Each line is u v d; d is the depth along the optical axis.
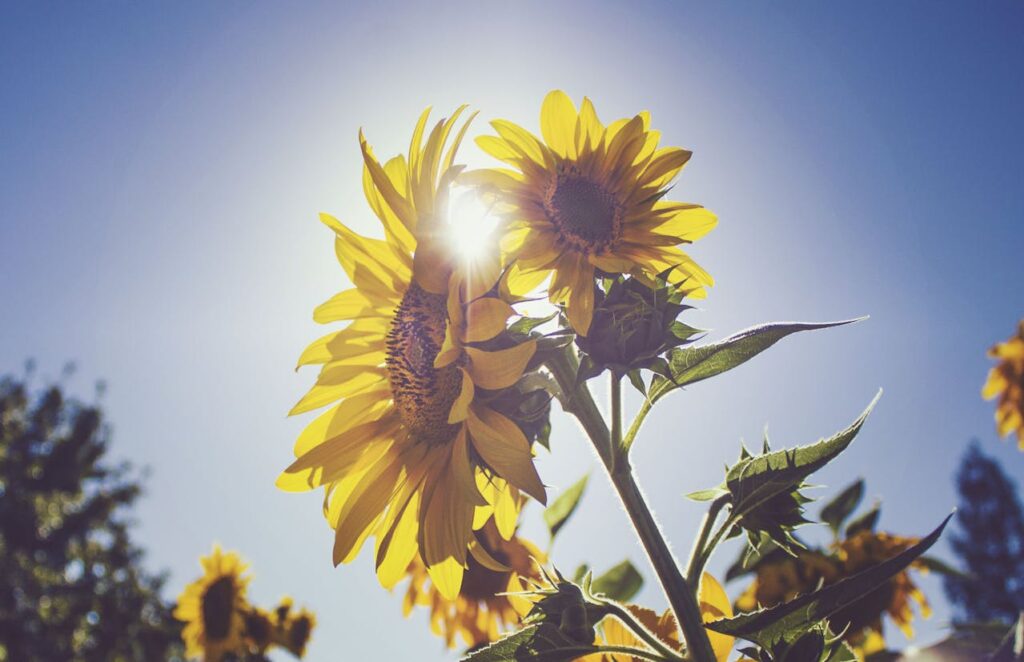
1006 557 10.15
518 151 0.50
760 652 0.37
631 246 0.47
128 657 5.99
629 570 0.64
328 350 0.51
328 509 0.51
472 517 0.43
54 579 6.10
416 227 0.43
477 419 0.38
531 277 0.46
